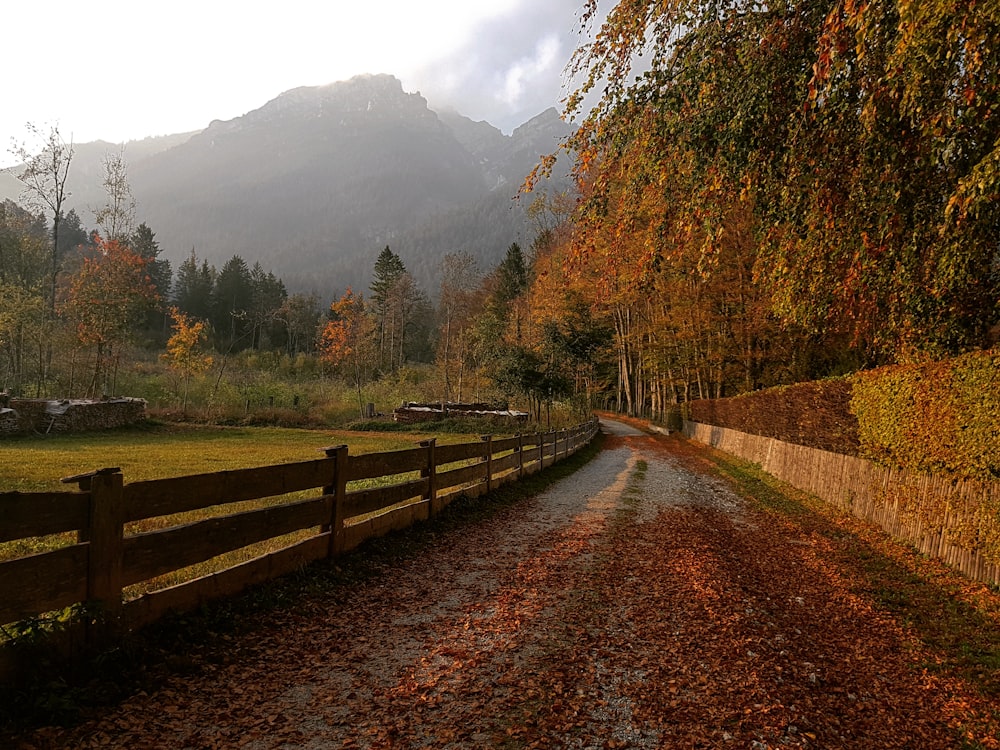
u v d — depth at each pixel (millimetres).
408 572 6000
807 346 20828
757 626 4660
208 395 35656
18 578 2842
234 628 4031
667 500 11547
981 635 4742
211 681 3373
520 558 6727
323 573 5363
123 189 31484
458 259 60406
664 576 6035
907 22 4156
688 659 3980
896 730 3236
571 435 20328
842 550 7812
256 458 15258
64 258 44688
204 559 4094
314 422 32625
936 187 6191
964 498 6621
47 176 30328
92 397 28641
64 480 3139
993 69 4531
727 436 23453
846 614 5207
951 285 6926
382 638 4262
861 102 5512
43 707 2727
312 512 5449
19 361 29453
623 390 62719
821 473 12008
